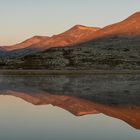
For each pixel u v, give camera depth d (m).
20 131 23.19
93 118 29.44
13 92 55.09
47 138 20.94
